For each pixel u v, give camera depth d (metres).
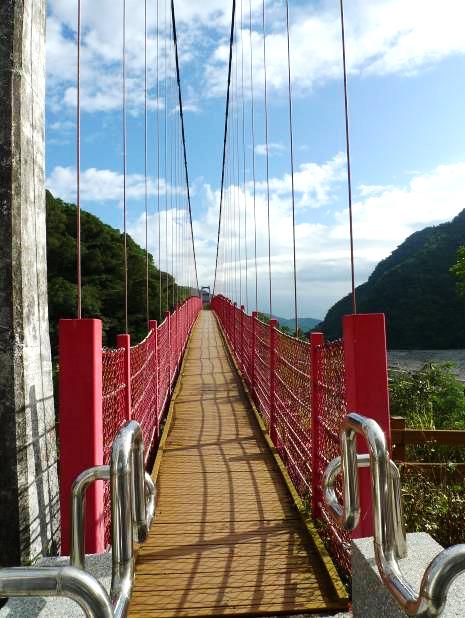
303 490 3.41
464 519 3.04
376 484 1.35
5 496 2.10
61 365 2.13
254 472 3.96
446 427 5.85
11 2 2.27
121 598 1.10
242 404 6.41
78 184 2.56
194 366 9.73
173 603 2.17
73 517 1.36
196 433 5.06
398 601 1.19
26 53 2.34
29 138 2.35
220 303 19.27
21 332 2.21
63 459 2.10
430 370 6.68
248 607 2.13
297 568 2.47
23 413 2.19
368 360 2.19
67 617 1.40
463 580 1.48
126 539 1.17
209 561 2.54
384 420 2.17
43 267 2.49
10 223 2.20
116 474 1.17
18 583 0.85
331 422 2.66
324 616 2.10
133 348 3.27
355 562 1.82
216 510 3.22
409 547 1.73
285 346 4.16
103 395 2.32
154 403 4.83
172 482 3.75
